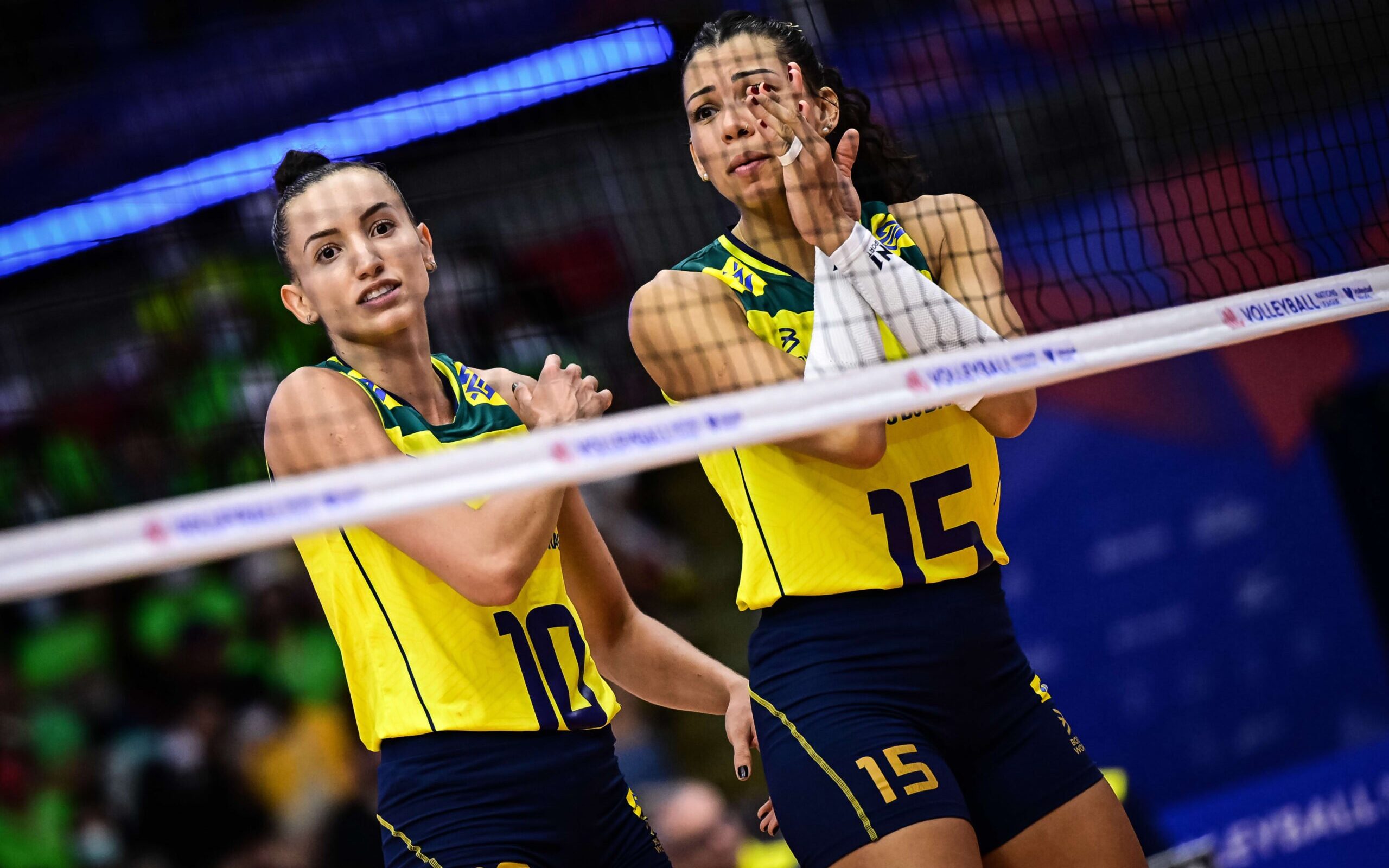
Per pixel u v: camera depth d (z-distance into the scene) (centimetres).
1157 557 2522
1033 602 2455
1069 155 2370
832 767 957
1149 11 2444
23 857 2209
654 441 844
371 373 1013
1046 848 1018
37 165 2169
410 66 2108
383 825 975
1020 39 2384
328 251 998
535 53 1958
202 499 756
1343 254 1497
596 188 2141
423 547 924
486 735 958
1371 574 2673
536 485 812
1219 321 1023
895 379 909
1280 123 2436
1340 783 1970
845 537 1003
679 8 1906
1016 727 1030
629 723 2205
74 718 2381
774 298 1042
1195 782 2477
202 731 2373
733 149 1035
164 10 2277
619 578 1135
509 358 2345
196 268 2442
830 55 2150
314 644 2528
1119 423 2539
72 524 728
